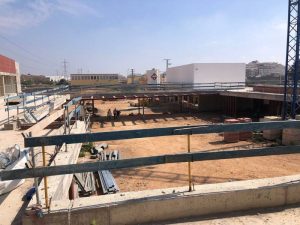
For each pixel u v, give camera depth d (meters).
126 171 14.92
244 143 21.55
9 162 6.14
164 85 41.47
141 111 43.09
